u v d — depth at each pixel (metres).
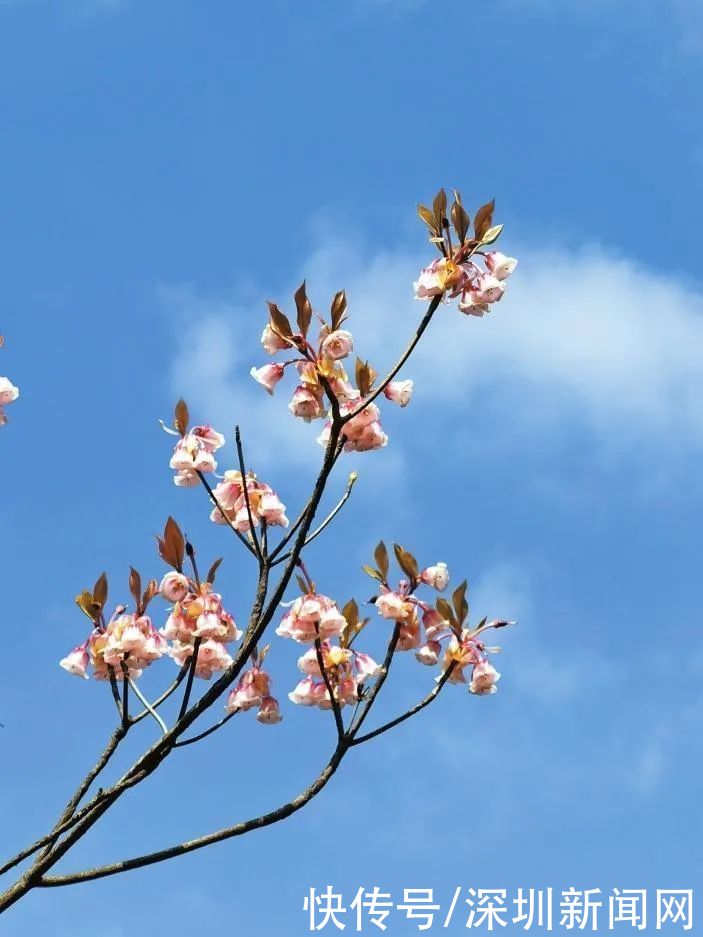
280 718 5.05
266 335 4.79
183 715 4.56
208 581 4.81
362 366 4.88
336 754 4.77
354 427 4.91
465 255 4.80
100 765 4.70
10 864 4.41
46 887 4.51
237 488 5.07
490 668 4.95
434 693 4.91
